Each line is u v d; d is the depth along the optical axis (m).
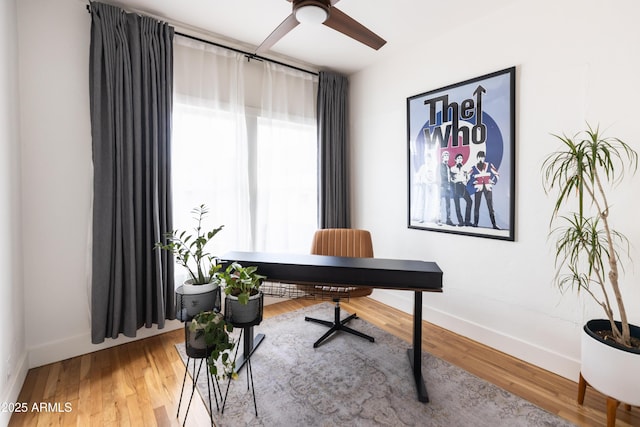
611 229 1.73
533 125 2.04
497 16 2.20
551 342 1.99
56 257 2.03
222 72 2.67
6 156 1.62
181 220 2.48
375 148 3.22
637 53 1.62
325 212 3.31
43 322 2.00
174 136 2.43
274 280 1.80
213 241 2.63
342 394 1.72
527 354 2.09
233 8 2.22
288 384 1.81
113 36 2.06
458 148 2.45
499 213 2.22
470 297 2.43
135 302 2.15
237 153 2.74
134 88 2.14
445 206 2.57
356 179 3.47
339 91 3.36
